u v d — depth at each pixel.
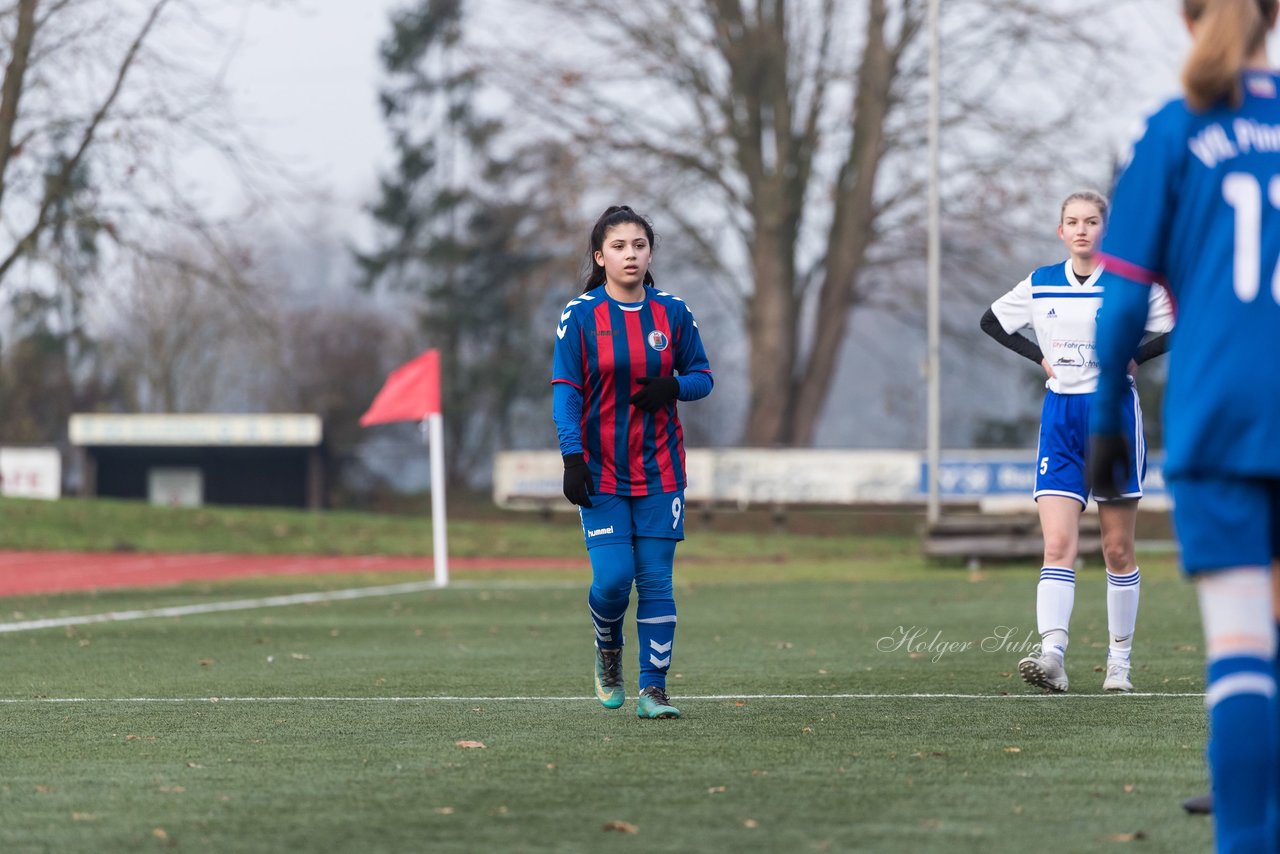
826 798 16.23
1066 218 26.25
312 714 24.17
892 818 15.16
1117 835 14.27
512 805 16.02
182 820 15.46
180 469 173.50
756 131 134.88
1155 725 21.77
